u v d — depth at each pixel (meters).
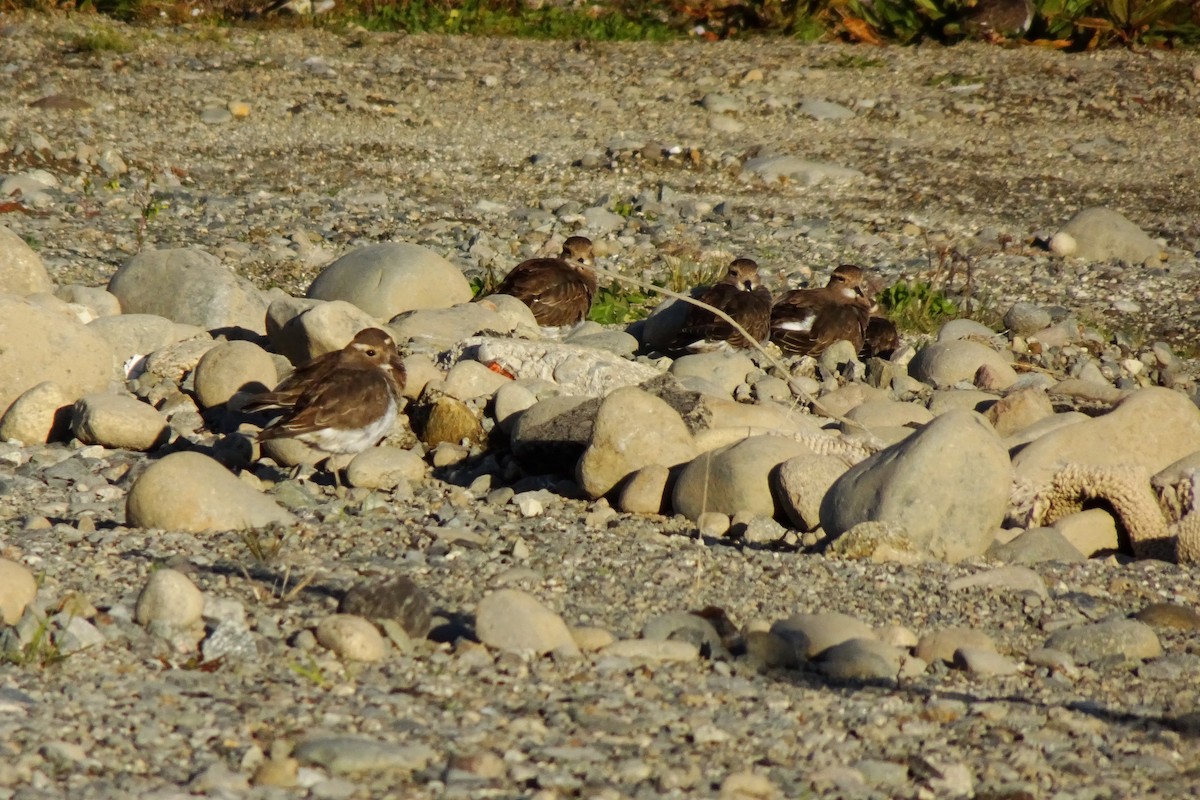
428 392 13.60
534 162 26.02
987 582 9.65
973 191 25.64
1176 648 8.77
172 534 9.59
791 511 11.05
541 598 8.73
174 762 6.14
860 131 28.59
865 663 7.89
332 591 8.51
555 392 13.70
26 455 12.20
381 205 23.08
